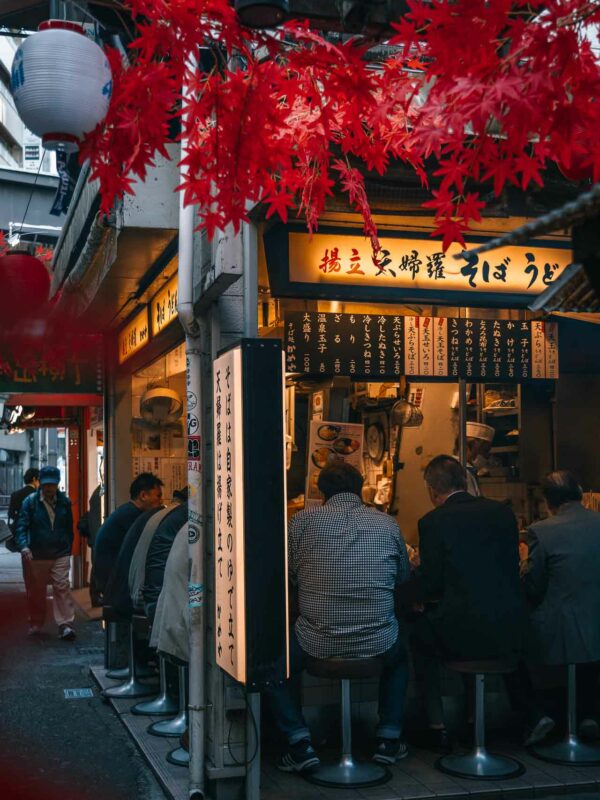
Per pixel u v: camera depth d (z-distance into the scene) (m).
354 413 6.82
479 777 4.92
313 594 4.85
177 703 6.52
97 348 8.62
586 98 2.74
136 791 4.99
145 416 8.56
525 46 2.77
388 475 6.75
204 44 3.77
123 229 5.34
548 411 7.10
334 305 6.14
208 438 5.13
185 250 5.04
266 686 4.28
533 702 5.40
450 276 5.71
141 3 3.14
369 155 4.00
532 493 7.03
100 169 3.17
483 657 4.87
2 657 8.67
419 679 5.69
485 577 4.89
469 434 6.82
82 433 13.23
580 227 1.98
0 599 13.02
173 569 5.53
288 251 5.38
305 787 4.88
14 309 7.13
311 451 6.05
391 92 3.49
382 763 5.03
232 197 3.36
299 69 3.42
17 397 11.30
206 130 3.86
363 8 2.98
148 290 6.93
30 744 5.84
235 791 4.74
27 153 33.72
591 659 5.13
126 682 7.12
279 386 4.41
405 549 5.11
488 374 6.03
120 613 6.84
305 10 3.05
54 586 9.64
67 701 6.96
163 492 8.70
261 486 4.34
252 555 4.30
